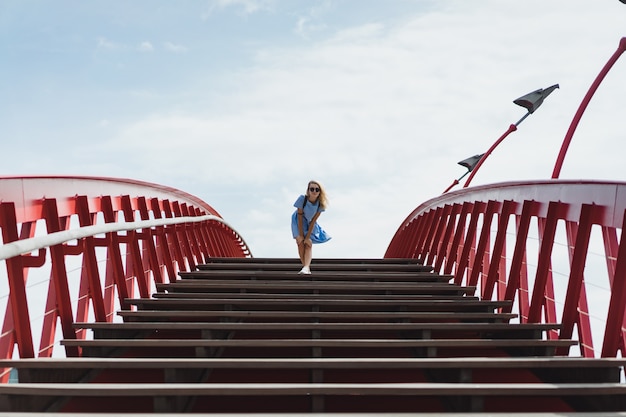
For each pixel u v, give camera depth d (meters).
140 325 5.53
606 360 4.43
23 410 3.82
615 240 5.48
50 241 4.10
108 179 7.30
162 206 10.71
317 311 6.75
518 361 4.32
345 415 3.48
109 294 7.64
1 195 4.53
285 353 5.61
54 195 5.62
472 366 4.29
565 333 5.87
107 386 3.74
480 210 9.98
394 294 8.38
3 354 4.79
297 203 9.46
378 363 4.27
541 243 6.66
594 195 5.64
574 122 9.02
